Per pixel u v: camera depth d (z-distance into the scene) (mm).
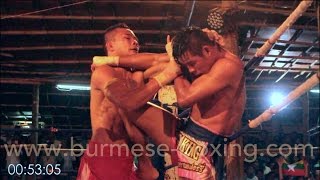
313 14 7719
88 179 3209
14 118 15117
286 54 10117
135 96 2777
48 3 8062
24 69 10906
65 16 8391
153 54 3064
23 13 8305
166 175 3150
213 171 2930
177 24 8602
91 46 9547
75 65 10711
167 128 3072
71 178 10359
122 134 3250
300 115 14281
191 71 2803
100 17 8438
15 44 9523
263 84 12328
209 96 2789
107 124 3217
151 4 7969
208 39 2799
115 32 3264
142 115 3080
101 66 3057
